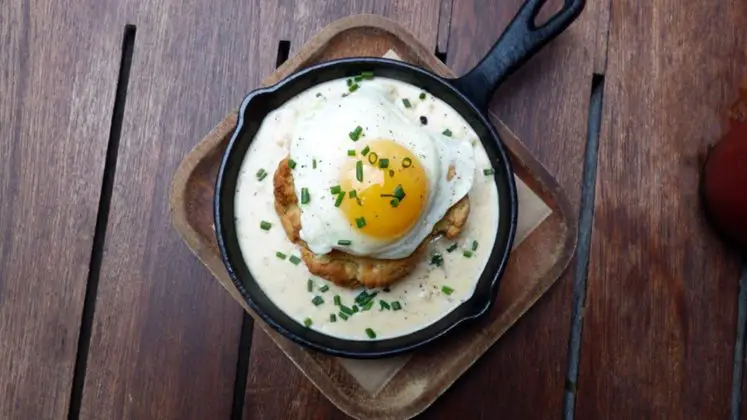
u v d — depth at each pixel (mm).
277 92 459
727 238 493
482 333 469
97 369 475
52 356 477
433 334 442
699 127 504
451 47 502
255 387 476
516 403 481
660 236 496
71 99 494
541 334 485
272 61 498
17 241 482
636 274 492
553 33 467
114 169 496
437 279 467
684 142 502
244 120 450
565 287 487
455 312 456
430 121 473
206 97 494
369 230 429
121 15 500
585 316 489
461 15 505
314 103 472
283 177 453
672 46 509
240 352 486
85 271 482
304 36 502
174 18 499
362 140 435
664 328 490
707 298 493
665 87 506
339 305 463
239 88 496
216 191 443
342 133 438
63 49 497
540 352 485
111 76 497
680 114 504
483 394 481
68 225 485
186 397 476
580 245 502
